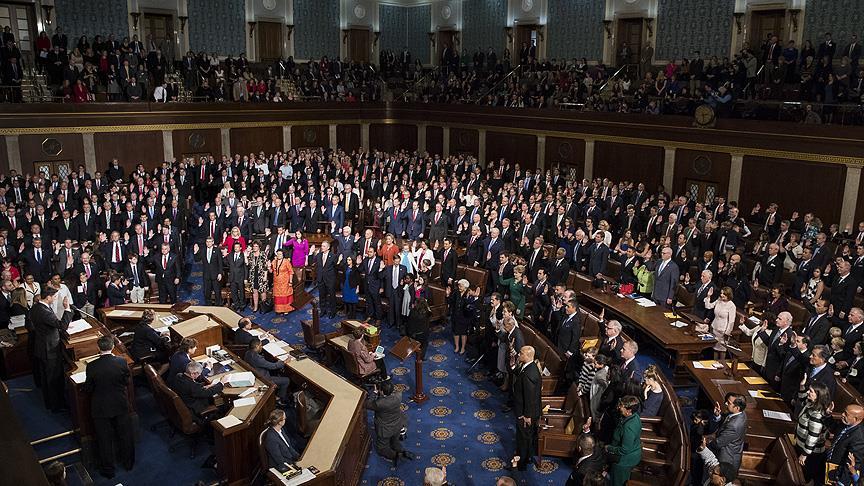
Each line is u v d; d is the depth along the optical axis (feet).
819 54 64.69
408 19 115.55
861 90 60.23
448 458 31.45
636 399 25.54
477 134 93.30
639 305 42.39
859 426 22.86
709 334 37.60
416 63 109.19
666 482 26.25
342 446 26.22
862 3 66.90
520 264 44.47
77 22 86.89
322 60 102.32
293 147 96.94
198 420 30.58
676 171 71.72
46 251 50.83
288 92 98.17
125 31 90.89
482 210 62.90
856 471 21.85
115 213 61.93
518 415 29.78
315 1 107.45
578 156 81.35
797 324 39.42
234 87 90.63
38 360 35.53
